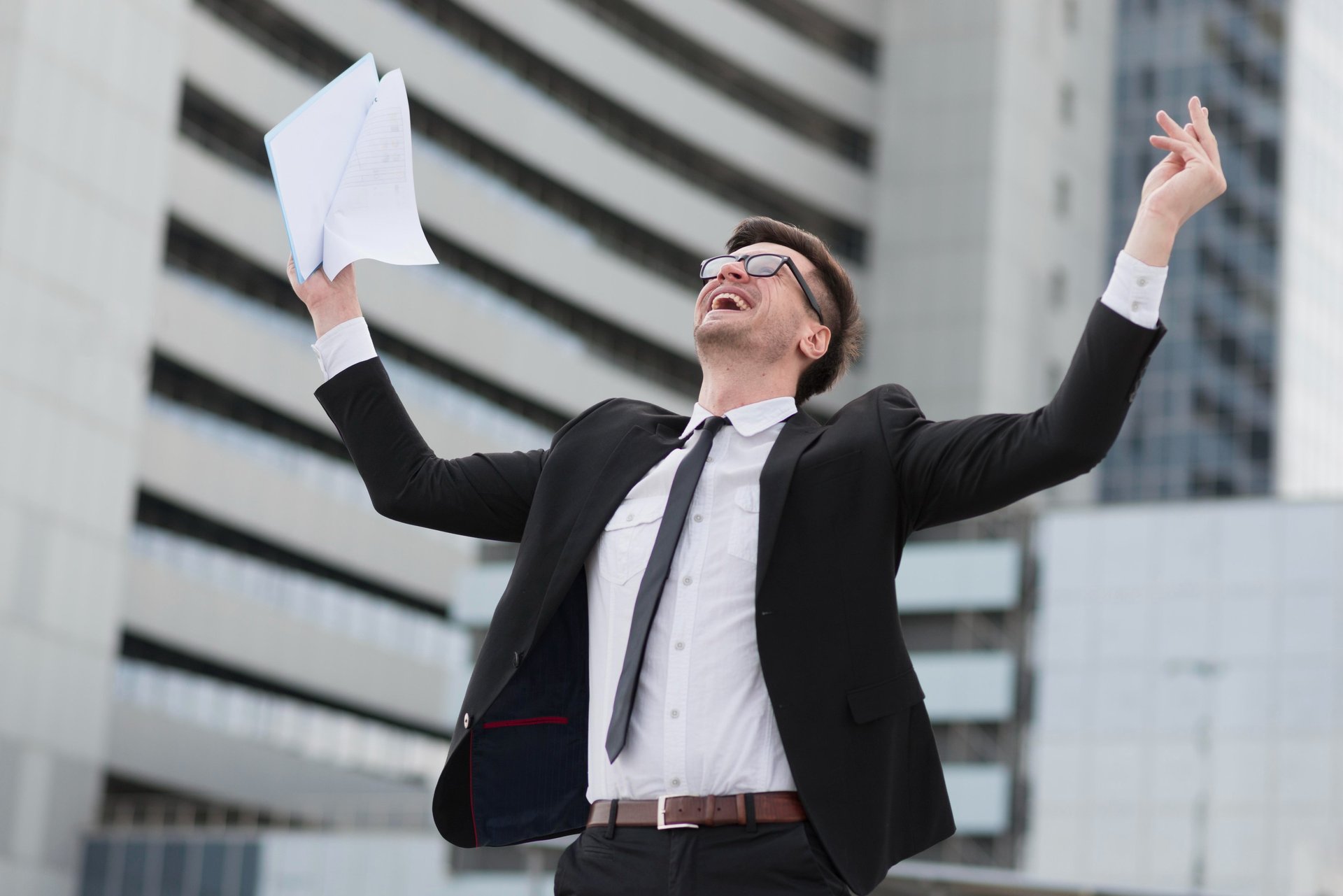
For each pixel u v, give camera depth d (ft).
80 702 118.42
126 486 122.11
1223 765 130.93
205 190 130.93
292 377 135.95
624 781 9.26
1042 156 182.60
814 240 10.97
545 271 153.17
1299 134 208.74
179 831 119.85
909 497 9.53
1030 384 175.83
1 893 112.06
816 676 9.10
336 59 143.95
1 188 113.91
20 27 116.16
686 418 10.44
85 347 119.14
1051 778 134.31
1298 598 132.87
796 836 8.93
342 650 139.13
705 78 175.52
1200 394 199.93
